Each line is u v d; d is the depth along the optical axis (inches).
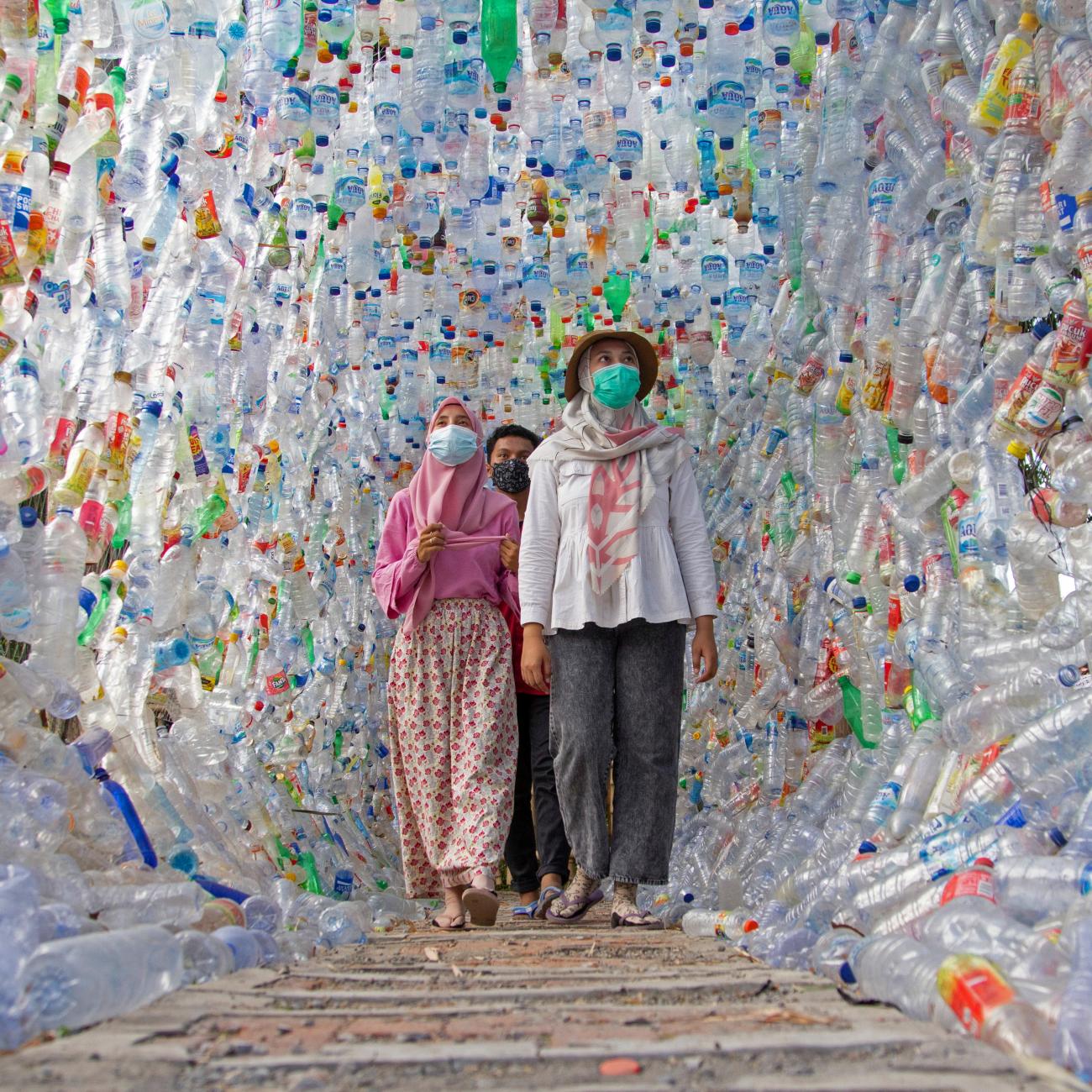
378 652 259.6
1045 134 101.9
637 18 148.7
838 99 139.4
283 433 209.8
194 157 145.3
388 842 251.9
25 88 113.3
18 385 110.1
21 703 100.0
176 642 132.7
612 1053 57.8
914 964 66.8
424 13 159.6
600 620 133.0
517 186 221.6
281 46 147.9
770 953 91.5
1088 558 99.8
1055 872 77.4
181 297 145.0
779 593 180.2
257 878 126.3
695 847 202.7
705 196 181.2
